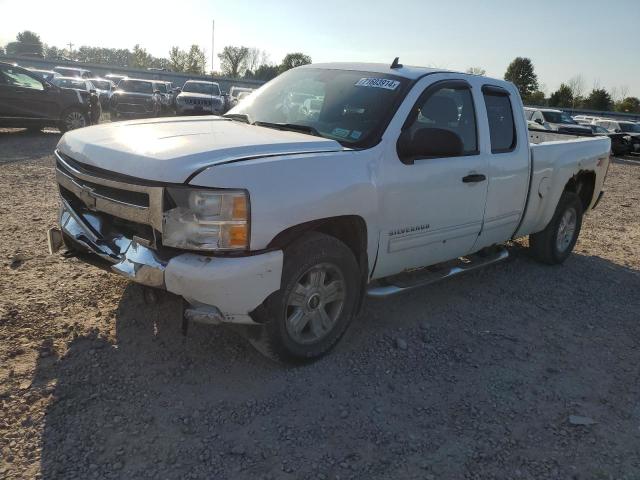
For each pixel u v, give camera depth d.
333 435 3.05
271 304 3.30
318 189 3.36
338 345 4.01
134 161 3.21
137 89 23.75
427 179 4.10
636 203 11.29
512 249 6.81
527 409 3.46
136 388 3.29
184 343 3.80
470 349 4.16
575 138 6.70
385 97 4.11
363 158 3.69
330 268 3.60
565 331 4.65
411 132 4.03
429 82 4.28
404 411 3.33
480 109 4.69
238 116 4.62
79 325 3.89
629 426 3.38
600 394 3.72
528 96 71.81
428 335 4.30
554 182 5.66
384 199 3.82
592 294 5.58
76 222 3.69
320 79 4.59
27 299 4.20
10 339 3.64
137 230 3.34
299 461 2.83
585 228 8.59
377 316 4.56
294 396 3.36
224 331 4.00
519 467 2.94
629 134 23.89
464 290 5.36
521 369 3.94
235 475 2.70
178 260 3.10
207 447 2.87
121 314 4.09
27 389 3.17
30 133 16.33
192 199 3.04
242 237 3.10
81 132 3.93
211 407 3.18
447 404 3.44
